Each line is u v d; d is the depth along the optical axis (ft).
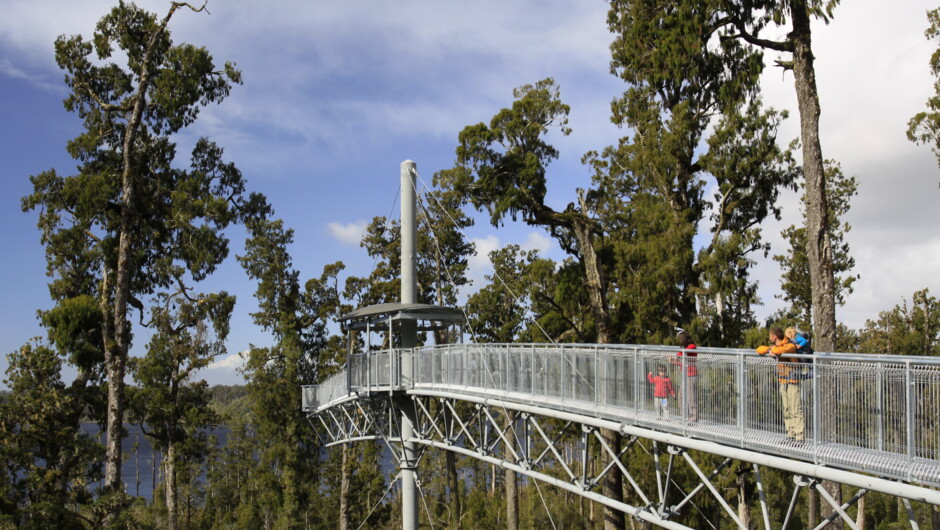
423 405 98.53
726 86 76.28
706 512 81.10
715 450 45.32
